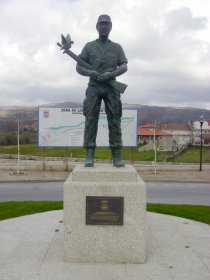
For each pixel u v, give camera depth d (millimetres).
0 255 5645
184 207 10625
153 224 7738
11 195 14047
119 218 5320
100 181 5414
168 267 5238
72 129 20516
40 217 8164
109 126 5988
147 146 43656
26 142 43625
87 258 5363
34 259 5473
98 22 5742
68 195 5312
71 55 5703
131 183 5336
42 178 18609
